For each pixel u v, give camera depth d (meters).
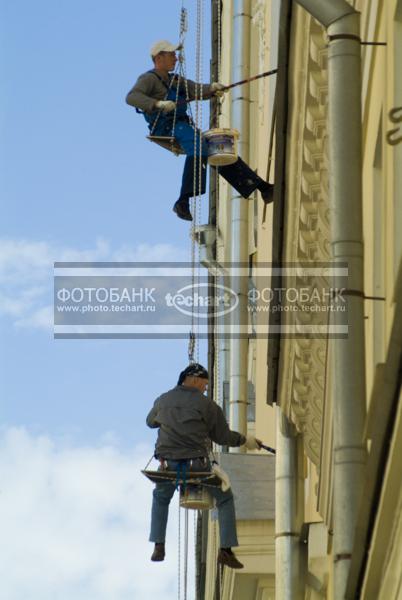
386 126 20.70
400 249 19.48
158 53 29.70
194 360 28.25
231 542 27.73
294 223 26.44
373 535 17.72
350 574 18.52
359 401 19.06
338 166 19.34
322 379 27.17
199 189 28.53
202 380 28.09
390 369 16.67
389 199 20.42
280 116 25.73
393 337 16.38
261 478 34.25
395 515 17.20
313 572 29.94
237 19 45.62
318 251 26.03
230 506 27.84
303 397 28.97
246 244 44.03
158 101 29.17
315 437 28.73
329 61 19.64
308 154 24.95
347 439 18.98
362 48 23.05
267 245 40.78
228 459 34.72
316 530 30.17
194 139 28.75
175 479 27.31
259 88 45.12
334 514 19.23
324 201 25.00
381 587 17.95
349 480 18.89
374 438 17.03
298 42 24.33
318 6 19.72
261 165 43.50
